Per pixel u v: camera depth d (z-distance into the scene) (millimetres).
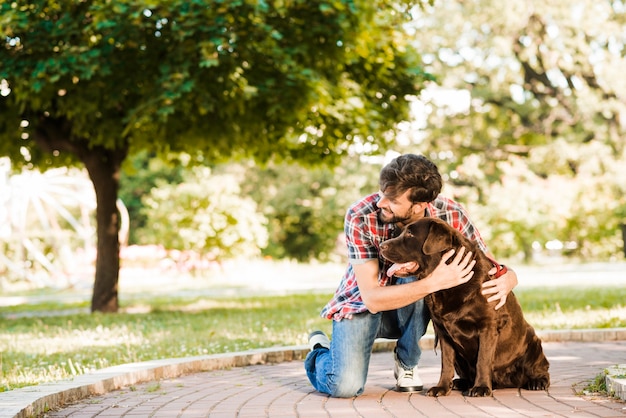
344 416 4926
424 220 5020
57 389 5645
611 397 5227
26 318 14672
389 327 5758
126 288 26266
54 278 29141
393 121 15547
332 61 13703
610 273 25188
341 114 14047
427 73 15281
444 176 38156
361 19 13148
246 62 13078
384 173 5117
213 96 12820
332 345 5602
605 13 33594
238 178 40969
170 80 12125
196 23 11859
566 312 11781
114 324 12297
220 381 6699
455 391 5660
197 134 14094
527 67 35812
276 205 40312
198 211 31594
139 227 42375
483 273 5137
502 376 5621
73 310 17266
